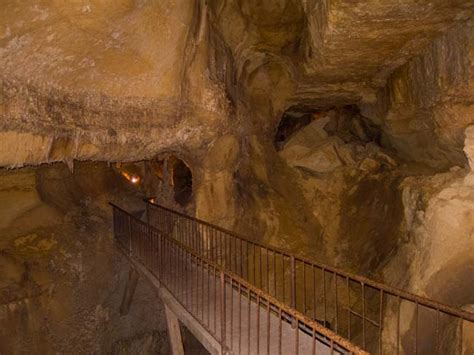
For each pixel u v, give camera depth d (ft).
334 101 40.04
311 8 23.72
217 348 15.33
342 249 35.83
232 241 32.65
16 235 29.68
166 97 23.36
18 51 15.97
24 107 17.38
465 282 21.42
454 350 19.57
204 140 29.12
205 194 32.22
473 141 22.16
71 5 15.83
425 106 27.35
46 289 28.53
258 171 36.63
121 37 18.65
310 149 39.81
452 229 22.56
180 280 23.08
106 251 33.27
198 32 24.26
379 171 37.29
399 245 29.40
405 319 23.80
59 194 34.47
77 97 19.89
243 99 33.99
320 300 34.27
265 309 19.71
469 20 20.42
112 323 32.17
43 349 27.45
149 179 43.21
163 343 34.63
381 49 25.49
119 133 22.89
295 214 36.78
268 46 30.78
